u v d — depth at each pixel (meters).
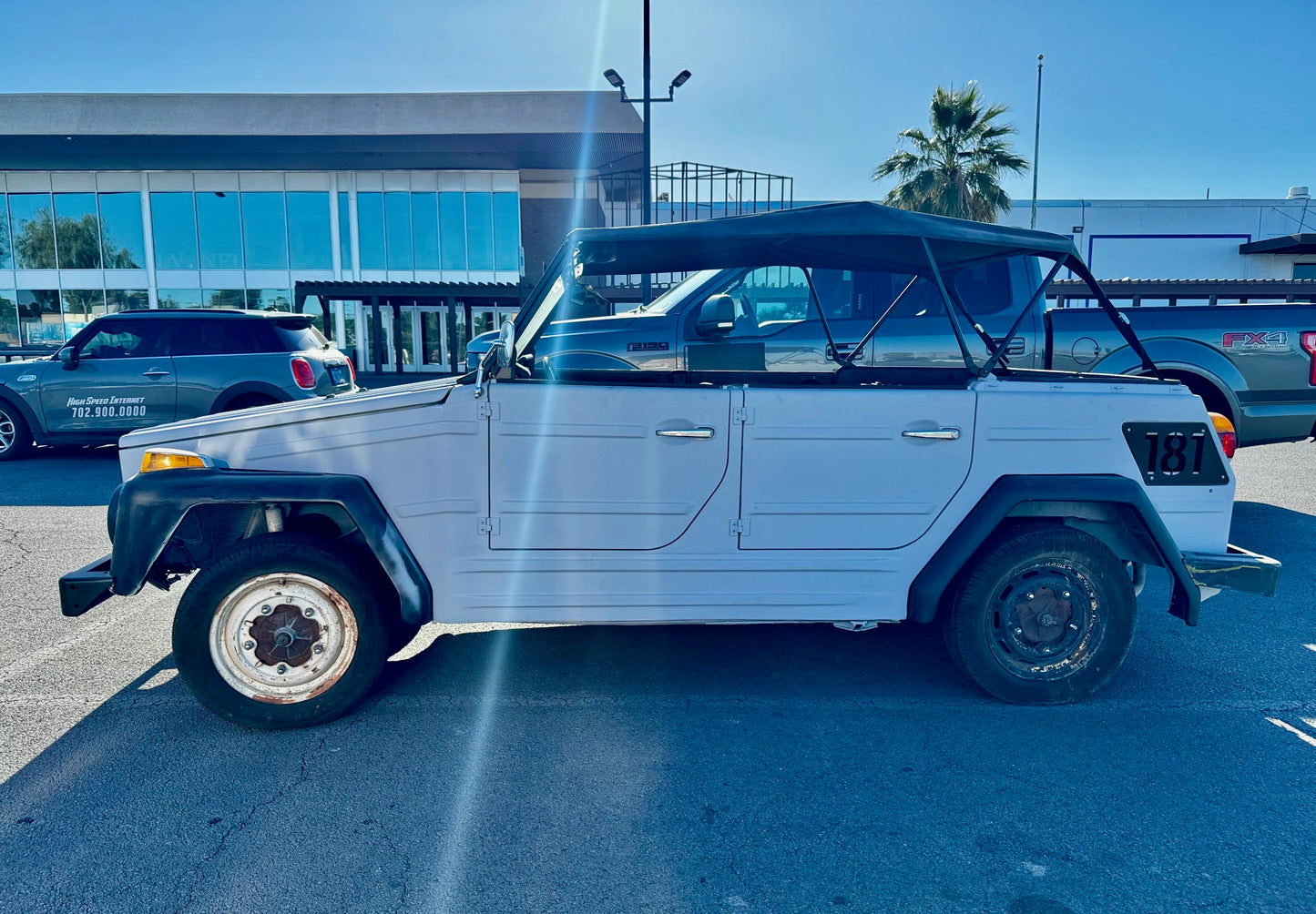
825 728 3.54
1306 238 30.98
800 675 4.11
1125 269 34.81
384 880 2.56
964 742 3.42
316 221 28.47
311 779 3.13
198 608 3.38
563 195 31.73
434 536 3.52
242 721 3.47
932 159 24.61
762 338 6.26
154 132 26.14
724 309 5.74
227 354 9.95
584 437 3.50
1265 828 2.81
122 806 2.96
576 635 4.65
